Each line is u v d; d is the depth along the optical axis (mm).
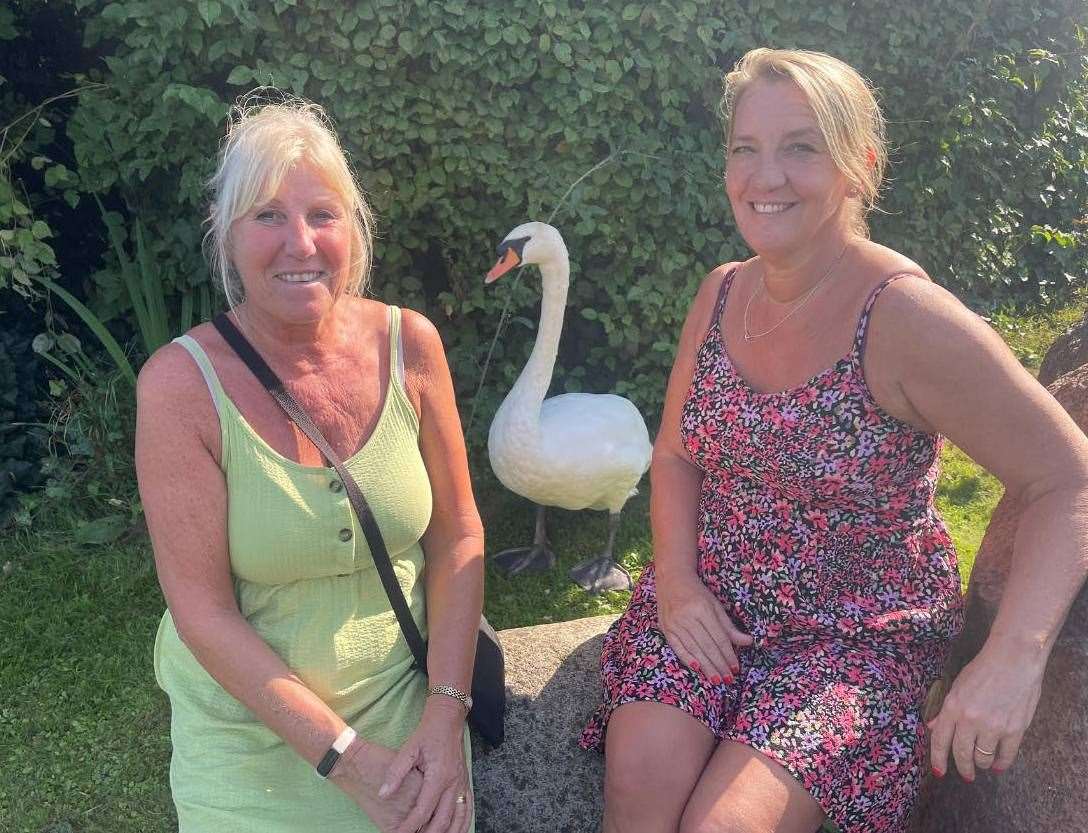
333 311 1937
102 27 3838
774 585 1966
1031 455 1684
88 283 4516
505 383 4691
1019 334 6043
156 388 1788
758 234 1828
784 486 1930
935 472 1939
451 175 4164
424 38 3803
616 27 3971
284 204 1767
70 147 4516
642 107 4207
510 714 2445
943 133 5262
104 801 2715
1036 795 1832
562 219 4301
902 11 4742
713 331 2074
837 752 1736
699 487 2215
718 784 1710
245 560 1851
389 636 2020
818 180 1776
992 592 2010
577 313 4875
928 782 2219
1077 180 6664
